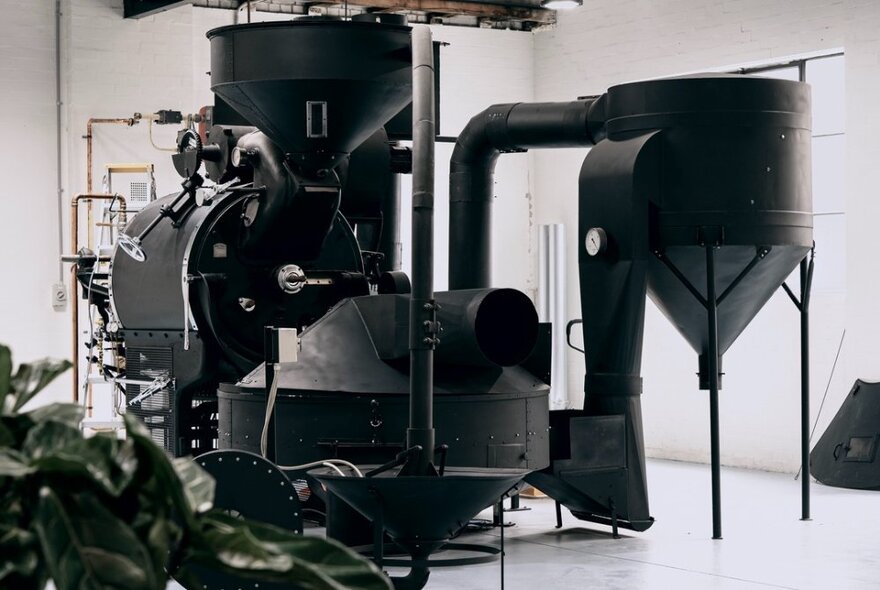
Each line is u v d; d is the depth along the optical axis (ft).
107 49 34.17
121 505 4.72
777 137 22.74
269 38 21.76
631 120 22.99
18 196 33.42
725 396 33.40
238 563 4.71
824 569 19.98
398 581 17.30
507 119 26.03
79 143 33.91
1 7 33.19
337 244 25.72
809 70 32.45
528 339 21.08
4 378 5.10
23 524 4.63
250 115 22.79
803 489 24.76
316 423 20.84
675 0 34.86
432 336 17.29
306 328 22.29
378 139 26.96
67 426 4.83
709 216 22.39
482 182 27.02
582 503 23.26
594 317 23.45
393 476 17.16
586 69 37.78
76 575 4.42
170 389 25.14
